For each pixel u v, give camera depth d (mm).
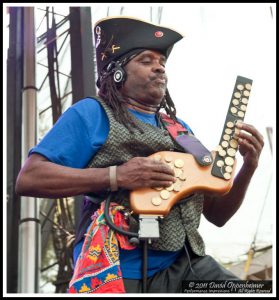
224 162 2277
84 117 2312
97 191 2275
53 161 2246
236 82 2428
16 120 4266
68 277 4188
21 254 3992
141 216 2145
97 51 2561
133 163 2176
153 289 2189
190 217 2289
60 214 4297
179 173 2221
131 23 2469
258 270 4273
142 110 2426
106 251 2133
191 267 2252
